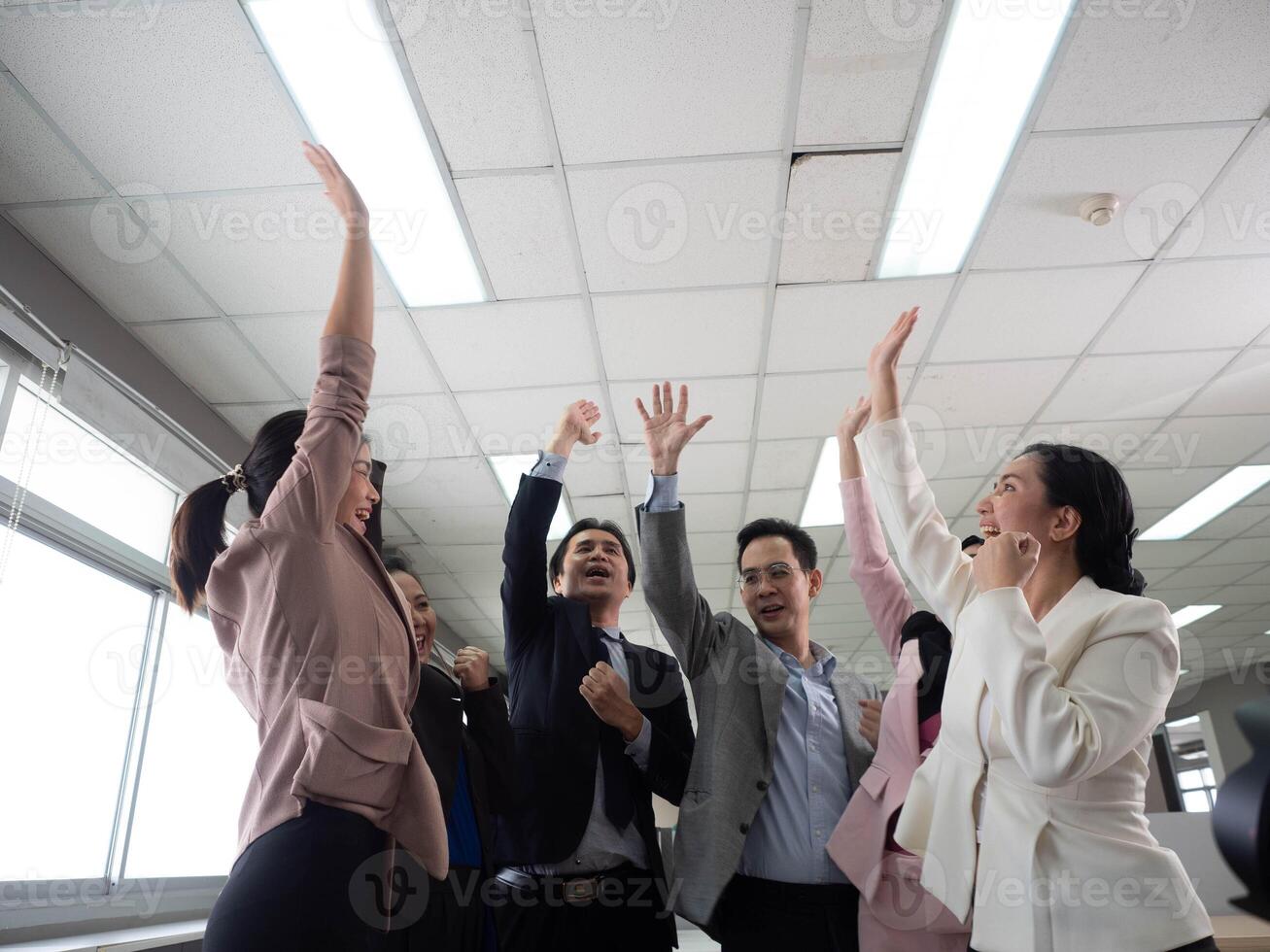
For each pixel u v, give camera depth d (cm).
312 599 112
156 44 242
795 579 188
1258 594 707
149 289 339
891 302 364
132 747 381
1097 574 128
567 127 274
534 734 174
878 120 277
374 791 106
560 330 376
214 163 280
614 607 210
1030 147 289
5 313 294
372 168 286
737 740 159
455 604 693
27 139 271
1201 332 388
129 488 388
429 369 400
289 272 332
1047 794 108
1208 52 256
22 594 323
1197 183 304
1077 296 364
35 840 325
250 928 95
